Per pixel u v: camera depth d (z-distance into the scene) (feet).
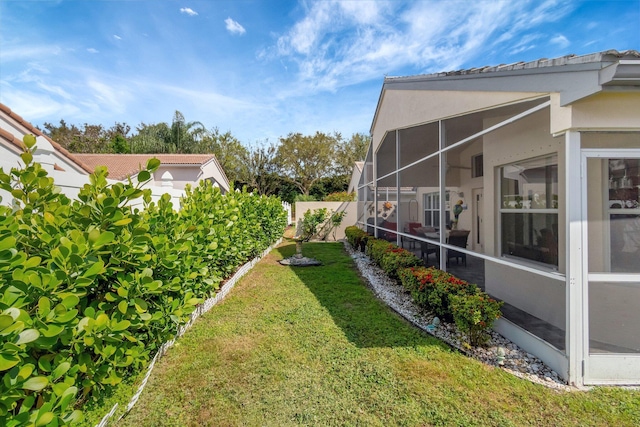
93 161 56.95
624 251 10.90
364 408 9.70
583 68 10.00
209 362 12.21
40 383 6.16
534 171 14.48
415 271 18.37
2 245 6.23
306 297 20.49
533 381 11.04
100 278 9.29
